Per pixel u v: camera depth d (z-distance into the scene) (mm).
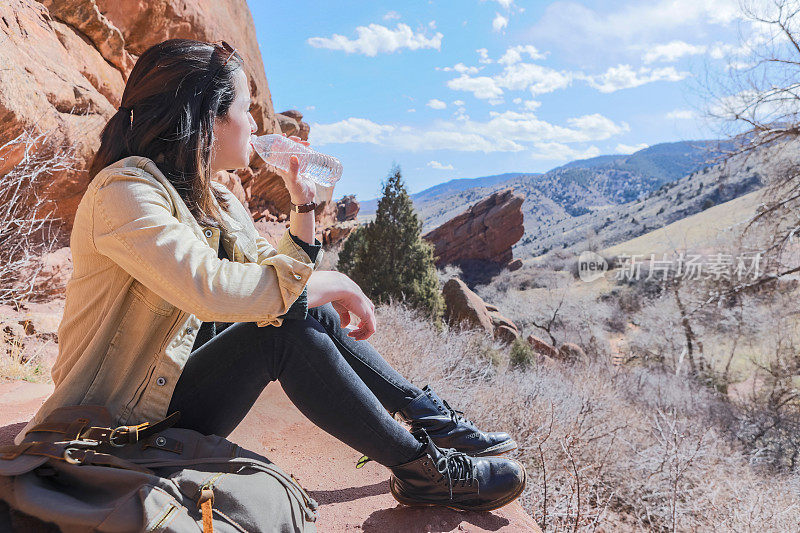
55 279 5324
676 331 20625
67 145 5449
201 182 1093
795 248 13906
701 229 64438
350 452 2283
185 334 1098
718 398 16750
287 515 1026
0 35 5227
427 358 5809
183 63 1050
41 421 1039
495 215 63812
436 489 1500
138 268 938
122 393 1051
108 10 10633
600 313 34938
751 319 16812
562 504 4059
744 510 5812
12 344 3633
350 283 1309
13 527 836
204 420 1162
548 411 5887
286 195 27969
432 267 18734
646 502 5668
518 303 39562
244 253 1333
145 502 858
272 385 3205
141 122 1043
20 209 5109
